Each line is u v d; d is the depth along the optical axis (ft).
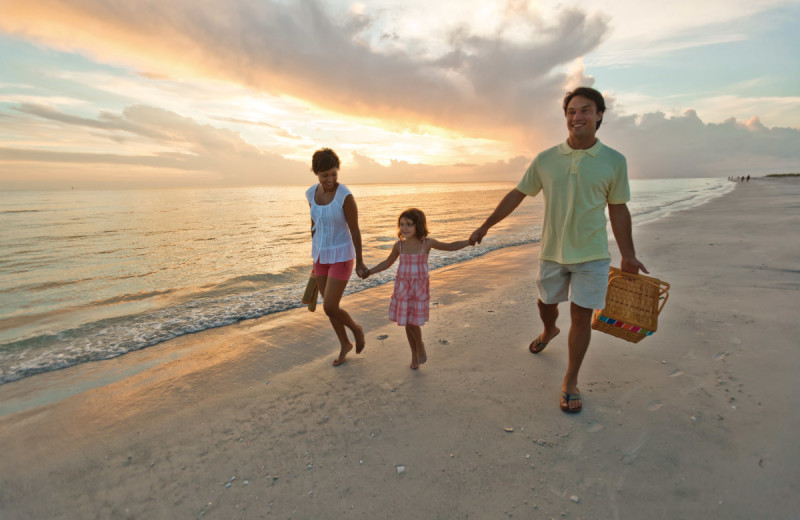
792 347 10.39
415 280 10.53
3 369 12.07
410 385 10.04
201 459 7.58
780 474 6.31
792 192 88.48
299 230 48.73
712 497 6.00
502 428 8.06
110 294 20.72
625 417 8.14
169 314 17.24
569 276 9.17
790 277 16.58
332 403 9.39
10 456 7.86
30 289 21.76
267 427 8.54
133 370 11.77
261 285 22.38
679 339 11.53
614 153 8.20
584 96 8.02
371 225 52.13
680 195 114.62
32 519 6.30
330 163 10.19
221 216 71.97
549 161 8.84
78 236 43.75
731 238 27.81
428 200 128.57
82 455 7.83
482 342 12.48
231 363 11.92
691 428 7.61
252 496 6.59
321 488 6.70
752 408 8.05
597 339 12.00
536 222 54.44
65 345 14.01
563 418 8.29
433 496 6.39
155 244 37.76
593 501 6.10
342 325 11.34
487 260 27.09
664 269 19.89
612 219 8.84
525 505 6.11
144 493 6.77
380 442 7.85
